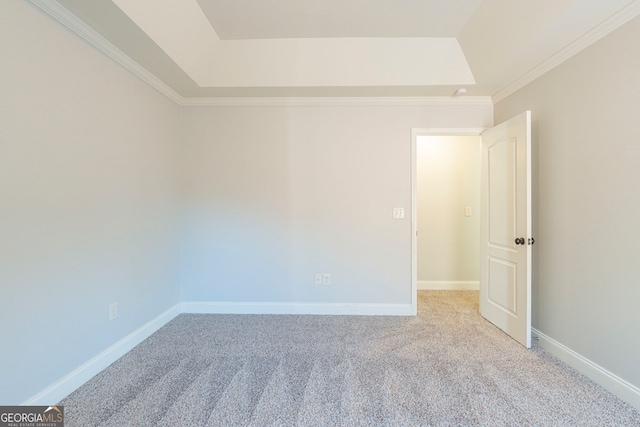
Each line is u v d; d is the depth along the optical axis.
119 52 2.01
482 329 2.56
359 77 2.58
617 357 1.65
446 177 3.90
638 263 1.55
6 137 1.35
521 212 2.26
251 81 2.62
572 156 1.95
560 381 1.79
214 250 2.98
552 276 2.12
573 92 1.94
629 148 1.59
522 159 2.25
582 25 1.73
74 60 1.69
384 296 2.95
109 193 1.99
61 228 1.63
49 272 1.56
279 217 2.97
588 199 1.83
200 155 2.96
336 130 2.94
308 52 2.50
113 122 2.02
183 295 3.00
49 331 1.56
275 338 2.39
